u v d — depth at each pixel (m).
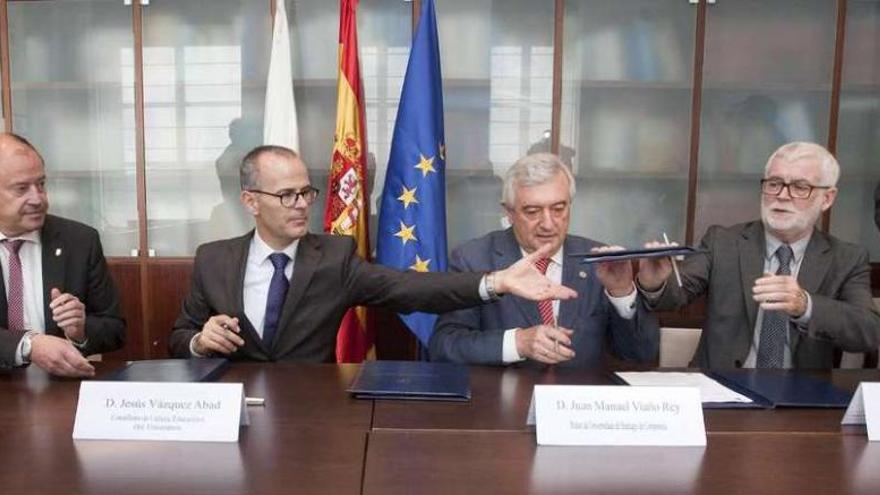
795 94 2.56
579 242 1.84
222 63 2.60
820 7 2.53
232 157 2.63
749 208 2.61
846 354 2.02
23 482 0.86
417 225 2.39
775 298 1.47
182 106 2.61
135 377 1.30
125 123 2.62
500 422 1.11
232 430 1.01
